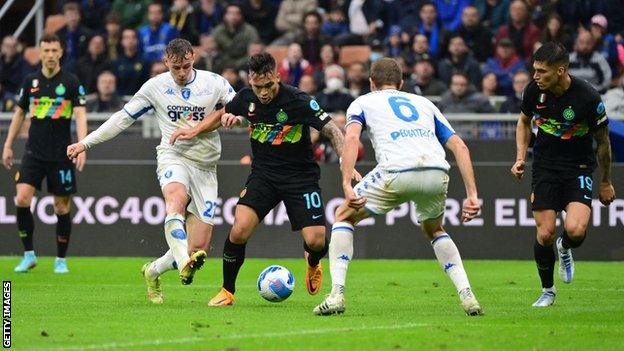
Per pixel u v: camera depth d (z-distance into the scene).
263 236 39.38
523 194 38.91
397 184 20.56
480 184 39.09
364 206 20.95
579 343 18.02
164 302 24.52
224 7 51.78
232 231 23.09
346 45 49.25
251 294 26.66
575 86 23.08
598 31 45.16
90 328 19.62
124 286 28.84
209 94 24.39
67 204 33.78
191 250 24.48
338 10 50.44
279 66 48.56
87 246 39.72
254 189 22.98
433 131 20.97
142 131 42.06
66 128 33.41
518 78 42.59
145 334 18.78
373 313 22.27
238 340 17.92
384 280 31.09
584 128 23.27
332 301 21.36
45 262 37.41
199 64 47.91
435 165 20.56
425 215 21.33
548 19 47.44
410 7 50.94
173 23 50.59
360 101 21.06
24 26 53.59
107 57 49.25
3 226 39.91
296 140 22.75
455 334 18.81
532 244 38.88
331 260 21.47
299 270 34.72
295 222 23.05
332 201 39.06
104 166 39.72
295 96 22.61
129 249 39.62
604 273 33.75
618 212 38.50
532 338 18.48
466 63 46.69
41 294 26.53
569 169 23.50
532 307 23.84
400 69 21.64
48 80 33.12
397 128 20.73
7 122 42.41
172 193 23.52
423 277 32.12
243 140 40.72
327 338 18.19
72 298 25.48
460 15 50.31
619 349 17.47
